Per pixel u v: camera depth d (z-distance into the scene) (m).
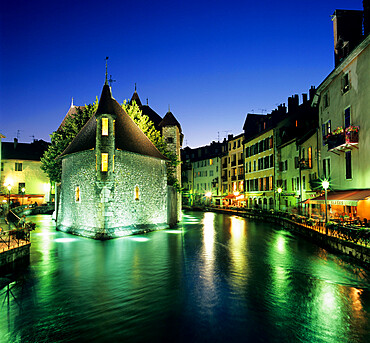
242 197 48.25
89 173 21.72
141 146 24.41
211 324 7.57
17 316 8.16
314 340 6.81
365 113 16.69
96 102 30.34
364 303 8.89
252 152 45.62
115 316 8.09
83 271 12.33
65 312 8.38
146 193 24.34
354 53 17.30
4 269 11.84
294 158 31.88
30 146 52.78
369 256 11.70
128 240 19.86
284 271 12.30
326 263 13.43
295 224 23.94
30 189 48.97
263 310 8.41
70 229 23.23
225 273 12.05
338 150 19.67
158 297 9.42
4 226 19.36
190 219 37.69
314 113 32.12
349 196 16.23
